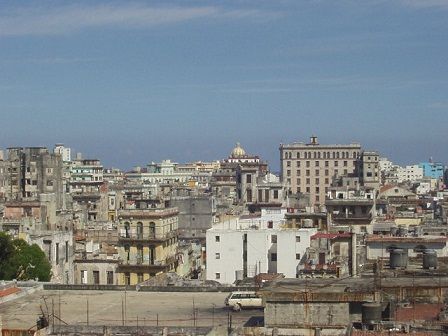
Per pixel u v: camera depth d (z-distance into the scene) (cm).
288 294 5825
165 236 16800
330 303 5784
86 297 7950
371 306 5628
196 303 7581
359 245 12862
